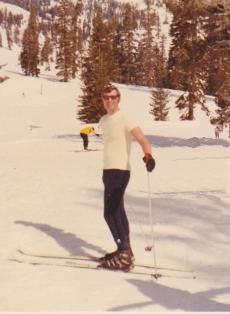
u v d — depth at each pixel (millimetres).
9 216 8516
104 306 4496
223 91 25719
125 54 108688
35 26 109188
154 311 4383
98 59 54250
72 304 4543
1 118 56031
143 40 113625
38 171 14906
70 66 97625
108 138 5742
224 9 24188
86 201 9719
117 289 4969
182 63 26859
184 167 14797
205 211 8461
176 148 22500
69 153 22578
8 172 14734
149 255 6195
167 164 15695
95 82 52219
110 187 5695
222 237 6914
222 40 25188
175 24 30031
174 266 5777
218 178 12406
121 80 108312
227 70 25078
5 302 4590
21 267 5707
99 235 7164
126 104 68625
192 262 5961
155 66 108250
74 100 77938
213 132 38688
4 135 41125
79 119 53219
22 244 6742
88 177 13211
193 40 25859
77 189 11133
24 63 108562
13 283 5133
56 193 10688
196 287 5094
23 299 4668
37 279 5258
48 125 50312
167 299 4707
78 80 99562
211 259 6047
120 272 5582
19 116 58438
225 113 27016
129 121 5668
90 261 5941
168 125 43062
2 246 6648
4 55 170625
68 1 100875
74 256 6102
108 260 5652
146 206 8969
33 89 85000
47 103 75438
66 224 7824
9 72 109438
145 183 11773
